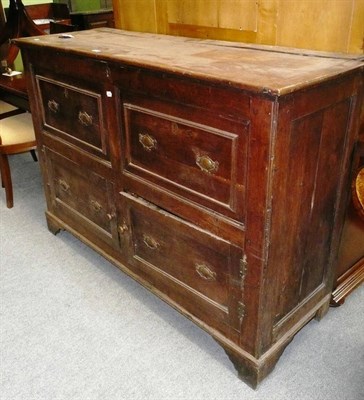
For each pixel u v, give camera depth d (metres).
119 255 1.90
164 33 1.94
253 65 1.27
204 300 1.54
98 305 1.86
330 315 1.77
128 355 1.62
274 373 1.54
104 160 1.72
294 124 1.13
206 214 1.37
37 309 1.84
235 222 1.29
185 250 1.53
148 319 1.79
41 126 2.02
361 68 1.26
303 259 1.44
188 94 1.25
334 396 1.45
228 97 1.14
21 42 1.82
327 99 1.20
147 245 1.70
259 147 1.12
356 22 1.36
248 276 1.32
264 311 1.35
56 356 1.62
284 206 1.24
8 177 2.56
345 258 1.75
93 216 1.96
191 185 1.38
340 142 1.35
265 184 1.15
